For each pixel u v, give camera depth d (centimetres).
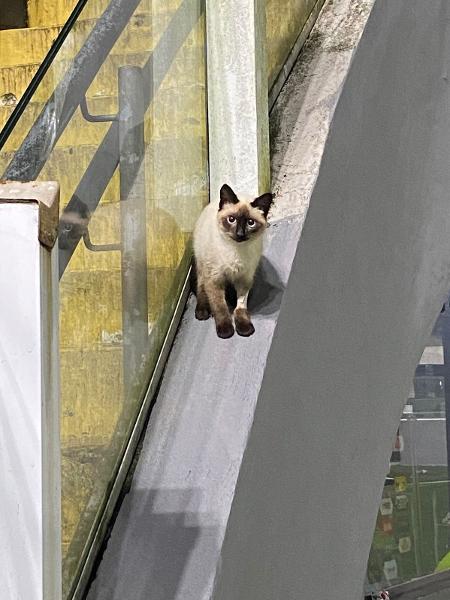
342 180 239
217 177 228
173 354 203
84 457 158
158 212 196
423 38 289
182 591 162
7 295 113
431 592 465
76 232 154
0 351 113
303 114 245
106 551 169
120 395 175
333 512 231
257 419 186
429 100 294
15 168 141
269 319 200
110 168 170
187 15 215
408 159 280
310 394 216
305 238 215
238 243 199
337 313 232
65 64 155
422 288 291
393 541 470
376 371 258
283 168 233
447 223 306
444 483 484
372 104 260
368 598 440
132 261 181
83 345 157
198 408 189
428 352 479
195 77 221
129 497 177
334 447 230
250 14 224
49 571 115
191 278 216
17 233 113
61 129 152
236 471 176
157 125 195
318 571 222
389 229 266
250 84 225
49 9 379
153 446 184
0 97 292
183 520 171
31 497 113
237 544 175
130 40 181
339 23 272
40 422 113
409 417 480
